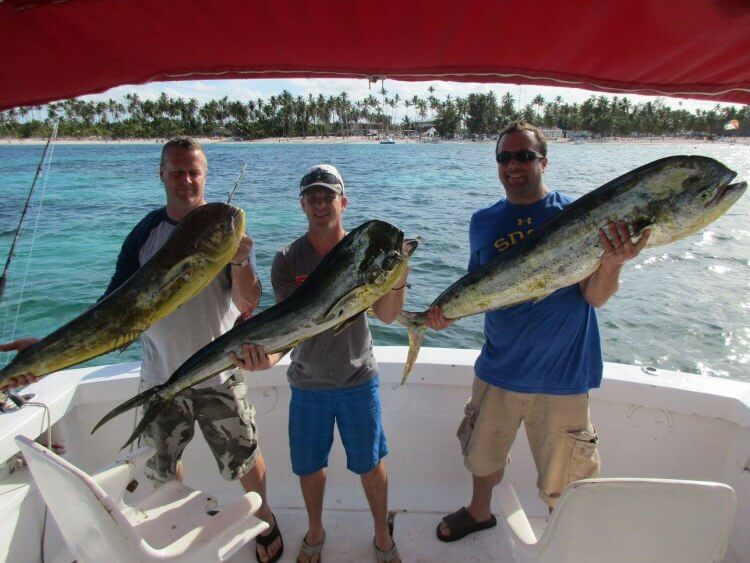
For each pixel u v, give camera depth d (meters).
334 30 1.58
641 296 7.73
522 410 2.37
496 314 2.39
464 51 1.76
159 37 1.57
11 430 2.37
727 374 5.58
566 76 1.95
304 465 2.40
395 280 1.64
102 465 2.94
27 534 2.36
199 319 2.35
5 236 12.81
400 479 3.02
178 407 2.43
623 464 2.82
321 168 2.29
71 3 1.26
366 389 2.38
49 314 7.66
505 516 1.81
